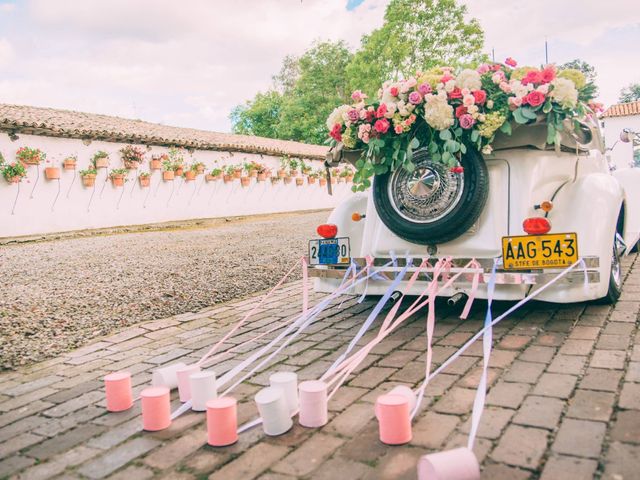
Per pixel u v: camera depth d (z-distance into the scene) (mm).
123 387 2748
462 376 2834
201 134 20469
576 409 2299
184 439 2330
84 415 2729
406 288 3791
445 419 2316
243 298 5629
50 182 13906
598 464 1845
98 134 14758
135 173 15977
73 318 4980
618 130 37781
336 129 3932
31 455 2291
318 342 3746
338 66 44469
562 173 3986
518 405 2395
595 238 3480
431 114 3436
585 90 3604
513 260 3367
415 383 2793
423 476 1741
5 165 12883
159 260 8484
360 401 2609
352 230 4305
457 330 3736
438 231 3625
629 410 2244
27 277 7281
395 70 33938
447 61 33312
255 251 9180
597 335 3346
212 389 2674
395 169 3787
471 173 3527
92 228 14812
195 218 17844
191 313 5074
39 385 3289
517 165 3613
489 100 3414
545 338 3379
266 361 3336
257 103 51094
